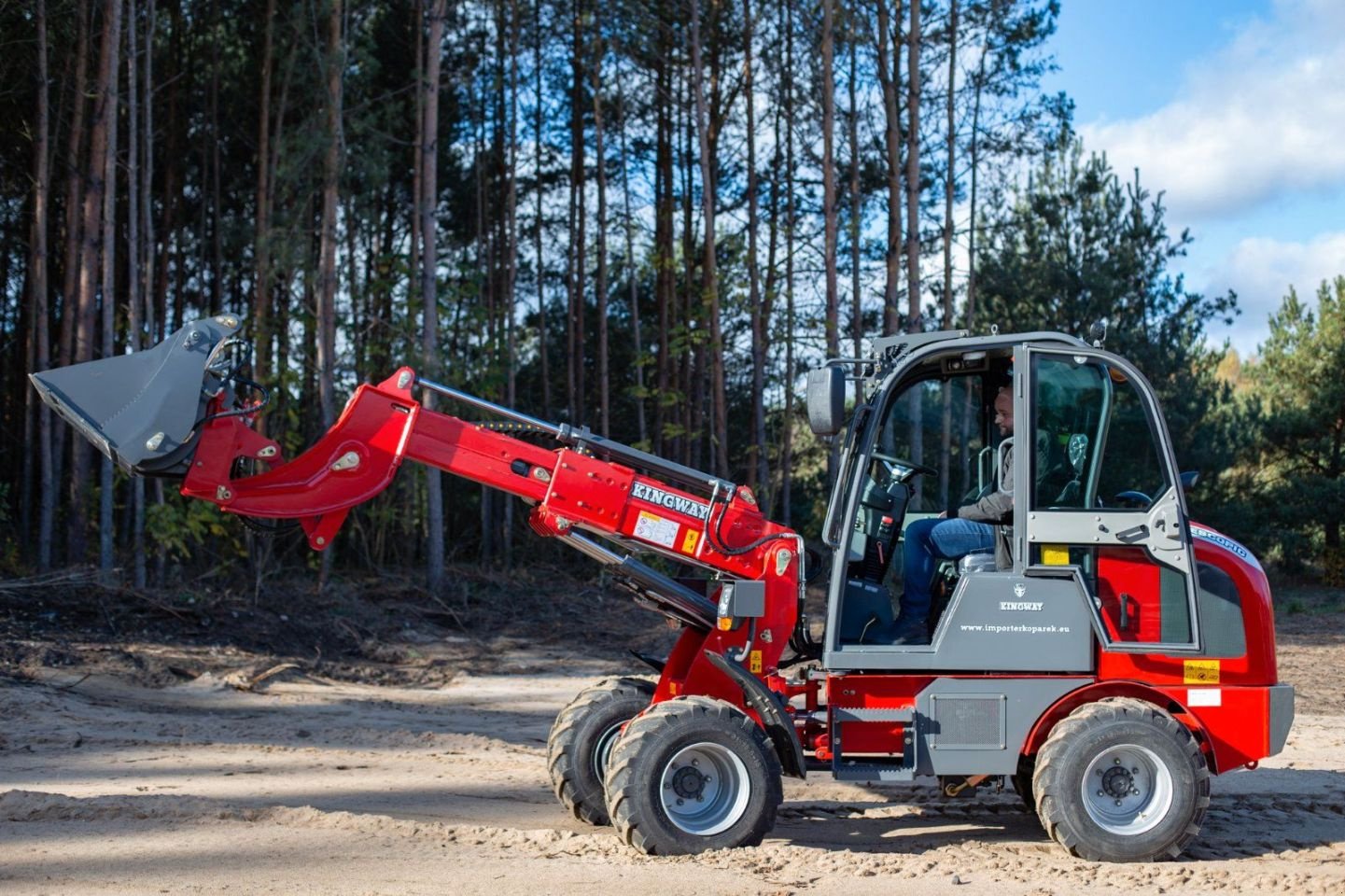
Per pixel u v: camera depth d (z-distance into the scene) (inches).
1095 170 993.5
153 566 649.6
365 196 816.3
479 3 986.1
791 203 972.6
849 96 872.9
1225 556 245.0
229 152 1006.4
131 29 596.4
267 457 235.8
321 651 537.0
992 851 237.5
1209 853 241.4
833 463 558.9
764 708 232.8
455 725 394.6
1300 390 1097.4
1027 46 884.0
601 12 898.1
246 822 236.8
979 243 991.6
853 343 962.7
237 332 237.1
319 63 700.0
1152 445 237.9
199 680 440.8
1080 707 235.1
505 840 228.5
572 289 1037.8
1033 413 238.4
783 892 199.0
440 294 766.5
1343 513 1042.7
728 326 1050.7
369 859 213.6
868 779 235.8
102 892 191.0
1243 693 238.4
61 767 303.0
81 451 611.2
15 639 456.4
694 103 946.1
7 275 969.5
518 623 652.7
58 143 773.9
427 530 806.5
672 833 221.8
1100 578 238.5
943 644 235.9
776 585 246.7
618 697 257.9
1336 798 297.6
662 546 247.9
